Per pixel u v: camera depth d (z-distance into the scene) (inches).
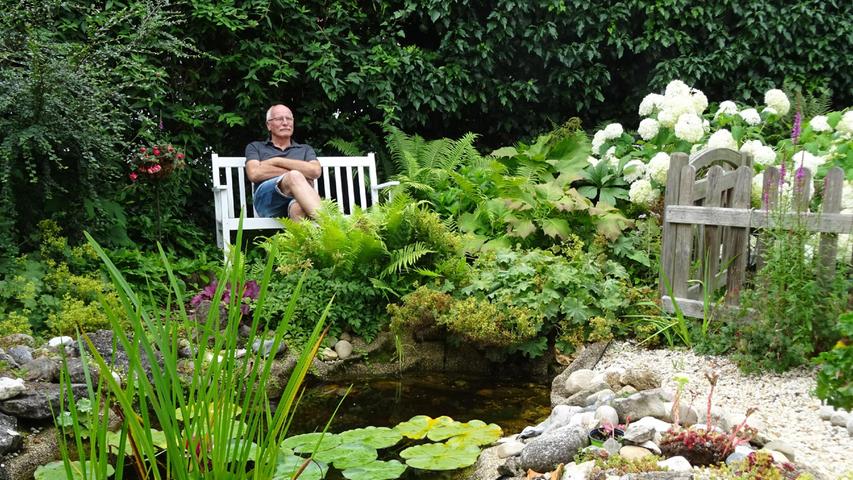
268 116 249.1
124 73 246.2
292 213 227.5
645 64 322.3
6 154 180.7
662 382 143.2
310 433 126.6
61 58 195.0
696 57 307.3
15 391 123.7
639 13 312.7
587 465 96.9
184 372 148.2
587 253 197.5
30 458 114.8
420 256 192.7
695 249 171.9
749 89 313.3
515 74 319.6
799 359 142.5
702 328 161.6
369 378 172.4
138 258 205.2
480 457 115.7
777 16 303.1
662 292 173.6
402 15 288.8
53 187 205.2
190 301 201.5
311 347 70.2
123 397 61.0
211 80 272.5
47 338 163.8
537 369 175.9
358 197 303.4
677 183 170.1
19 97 186.7
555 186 221.6
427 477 110.9
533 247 213.5
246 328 179.8
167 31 256.7
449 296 179.8
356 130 293.4
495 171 237.8
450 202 238.1
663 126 231.6
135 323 61.3
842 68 313.7
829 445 111.7
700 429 101.7
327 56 276.2
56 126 192.9
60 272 182.1
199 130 274.7
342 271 191.3
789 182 154.4
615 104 330.0
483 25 306.7
